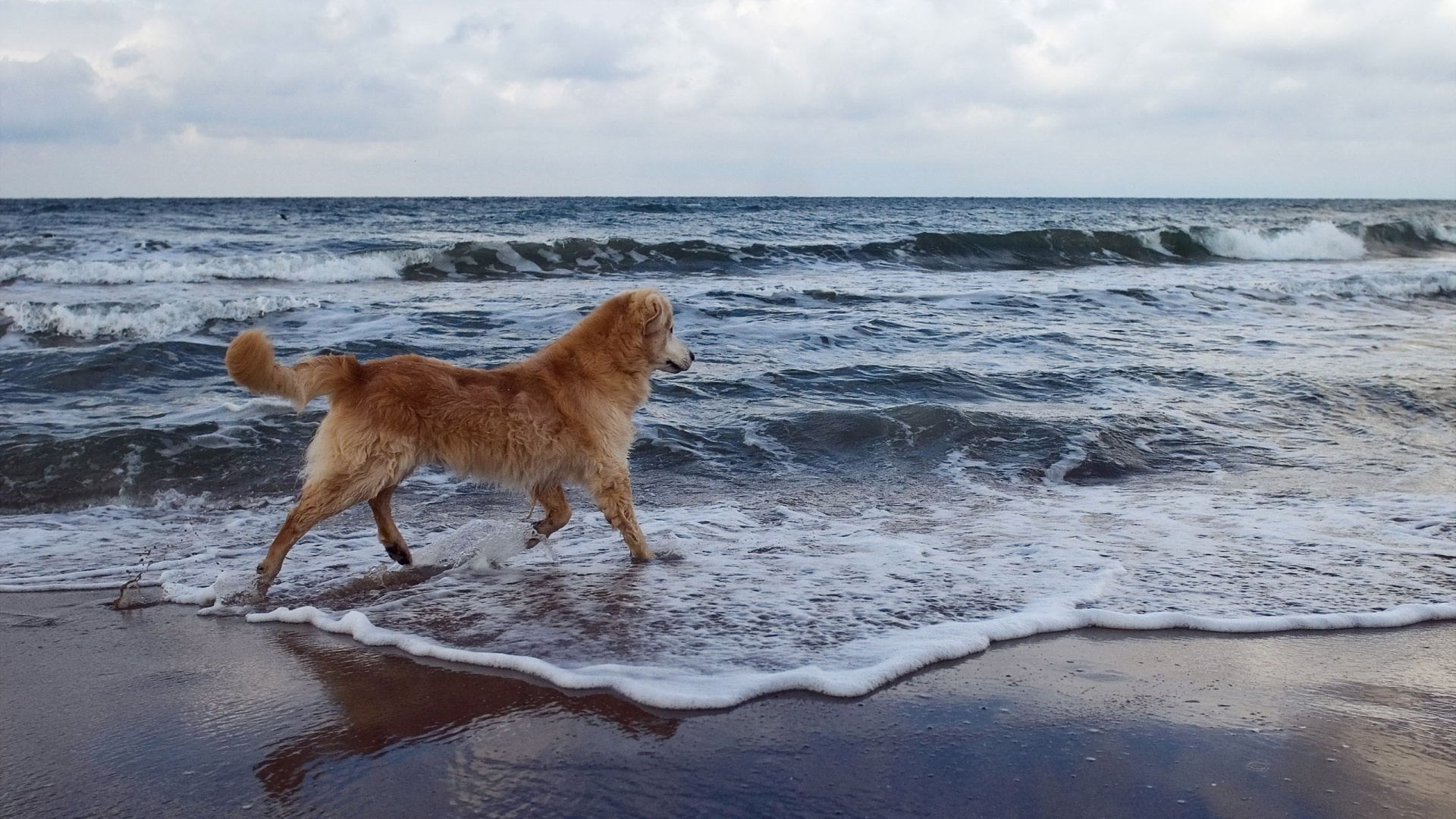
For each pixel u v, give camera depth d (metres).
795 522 6.07
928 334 12.30
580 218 40.88
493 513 6.31
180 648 3.96
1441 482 7.01
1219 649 3.87
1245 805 2.67
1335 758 2.94
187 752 3.02
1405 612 4.23
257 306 12.91
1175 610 4.30
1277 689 3.47
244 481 6.79
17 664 3.79
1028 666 3.69
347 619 4.17
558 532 5.89
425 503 6.52
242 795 2.75
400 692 3.46
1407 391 9.73
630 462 7.32
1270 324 14.33
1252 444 8.16
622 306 5.38
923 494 6.76
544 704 3.34
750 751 2.98
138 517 6.15
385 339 10.80
